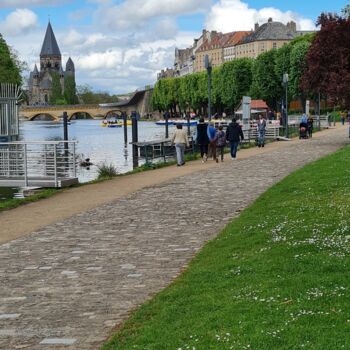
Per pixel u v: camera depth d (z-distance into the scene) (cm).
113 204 2022
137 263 1190
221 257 1146
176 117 19025
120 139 9206
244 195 2086
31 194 2664
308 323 688
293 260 1006
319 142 5088
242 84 12756
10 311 912
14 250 1365
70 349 743
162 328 756
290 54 10725
